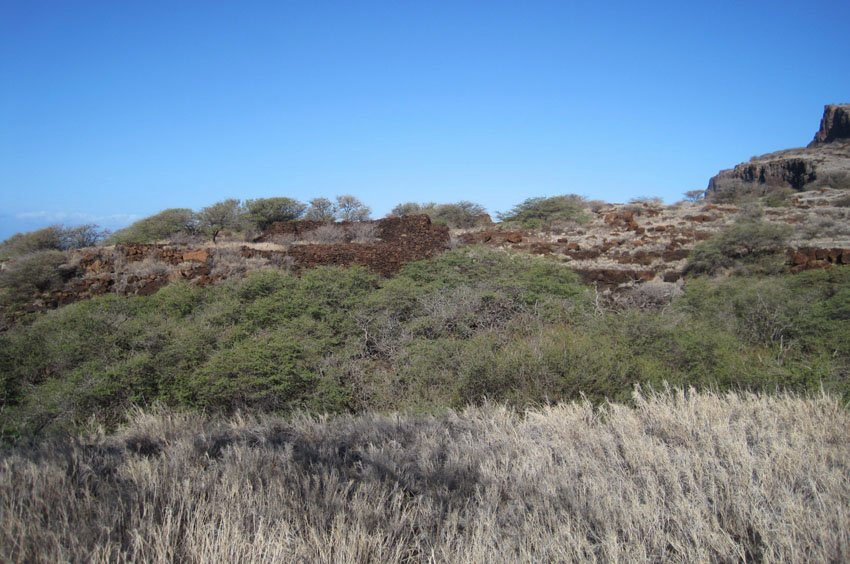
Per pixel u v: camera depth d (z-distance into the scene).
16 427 8.27
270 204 39.47
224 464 5.12
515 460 5.44
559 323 11.95
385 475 5.03
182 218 37.25
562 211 38.69
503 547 3.77
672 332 10.24
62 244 33.97
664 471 4.98
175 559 3.67
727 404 7.18
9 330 16.17
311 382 9.75
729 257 22.67
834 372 8.75
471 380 8.73
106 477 4.88
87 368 9.98
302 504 4.37
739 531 4.05
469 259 17.61
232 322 12.50
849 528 3.76
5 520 3.84
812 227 28.14
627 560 3.64
